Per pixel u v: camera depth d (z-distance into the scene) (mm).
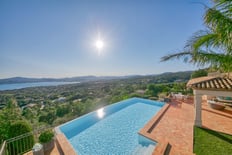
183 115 10352
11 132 6590
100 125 10523
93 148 7320
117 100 19234
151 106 16297
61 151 5895
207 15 3869
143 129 7652
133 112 13891
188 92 19625
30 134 6262
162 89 22281
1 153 4422
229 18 3607
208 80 8438
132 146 7250
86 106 21031
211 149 5332
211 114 10102
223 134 6691
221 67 4738
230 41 3680
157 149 5512
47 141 6023
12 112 15039
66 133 8781
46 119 23391
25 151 5953
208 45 4473
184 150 5500
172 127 8055
